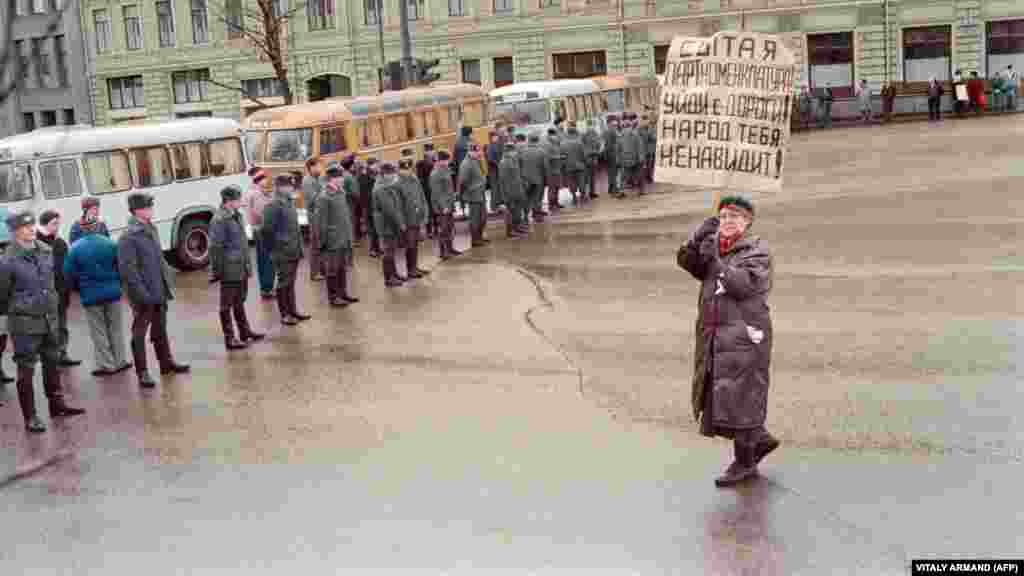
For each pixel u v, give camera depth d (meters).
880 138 39.75
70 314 18.59
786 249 18.45
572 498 8.36
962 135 37.53
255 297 18.78
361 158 26.92
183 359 14.20
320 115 25.88
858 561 6.94
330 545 7.83
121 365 13.88
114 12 56.97
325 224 16.84
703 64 8.66
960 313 13.17
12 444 11.01
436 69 52.75
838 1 47.09
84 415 11.89
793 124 47.50
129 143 21.64
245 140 26.08
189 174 22.66
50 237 14.31
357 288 18.61
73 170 20.72
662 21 49.12
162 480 9.53
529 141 25.14
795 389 10.64
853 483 8.21
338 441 10.20
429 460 9.48
